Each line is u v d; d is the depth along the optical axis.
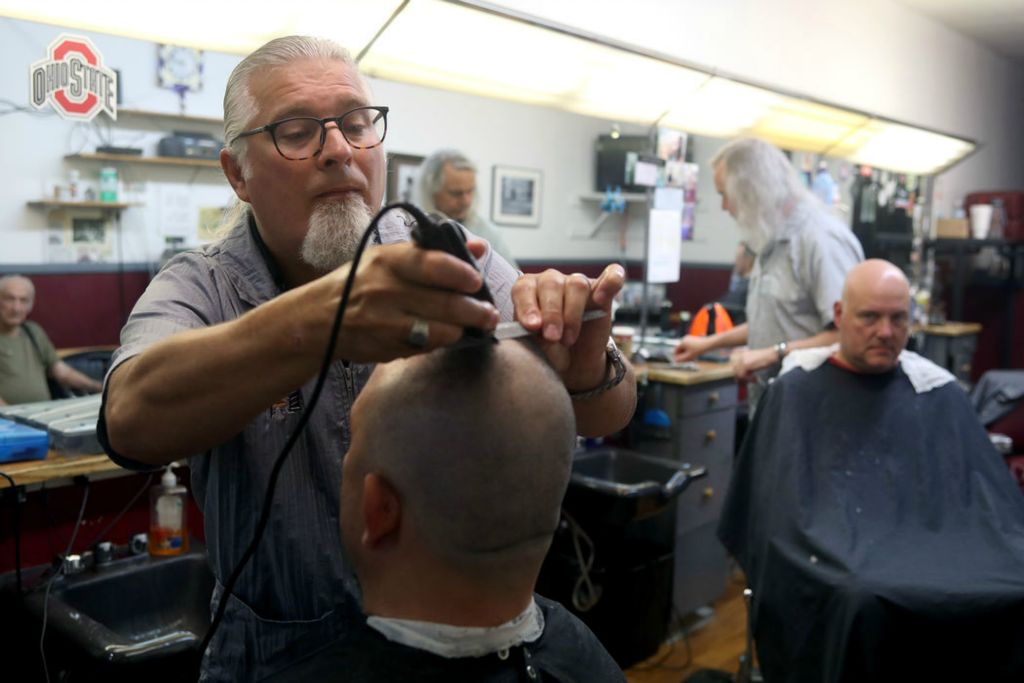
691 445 2.88
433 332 0.55
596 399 0.88
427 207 2.92
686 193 4.45
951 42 5.41
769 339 2.63
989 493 2.00
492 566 0.67
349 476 0.69
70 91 1.71
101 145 3.65
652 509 2.37
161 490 1.88
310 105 0.90
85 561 1.81
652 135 3.34
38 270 3.65
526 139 5.13
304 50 0.93
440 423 0.63
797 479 2.02
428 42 2.23
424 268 0.53
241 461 0.92
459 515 0.64
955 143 4.38
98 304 3.86
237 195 1.01
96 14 1.70
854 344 2.12
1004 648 1.67
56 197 3.64
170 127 3.81
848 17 4.42
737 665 2.59
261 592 0.93
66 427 1.61
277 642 0.94
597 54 2.57
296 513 0.93
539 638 0.80
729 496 2.22
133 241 3.93
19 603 1.64
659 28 3.32
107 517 1.97
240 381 0.63
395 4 2.00
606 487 2.30
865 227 4.38
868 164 4.34
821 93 4.29
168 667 1.48
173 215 4.02
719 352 3.24
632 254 5.20
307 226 0.92
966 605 1.67
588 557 2.41
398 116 4.46
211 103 3.78
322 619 0.95
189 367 0.65
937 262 5.77
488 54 2.38
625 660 2.50
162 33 1.81
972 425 2.11
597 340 0.80
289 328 0.59
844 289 2.16
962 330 5.05
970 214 5.55
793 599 1.87
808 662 1.82
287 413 0.92
